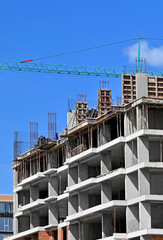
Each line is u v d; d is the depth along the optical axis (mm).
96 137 139625
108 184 129750
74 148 141500
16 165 161500
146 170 121562
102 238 127188
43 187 156500
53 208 147375
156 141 125688
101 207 127500
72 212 139375
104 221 129125
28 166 159250
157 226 122625
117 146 127812
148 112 125750
